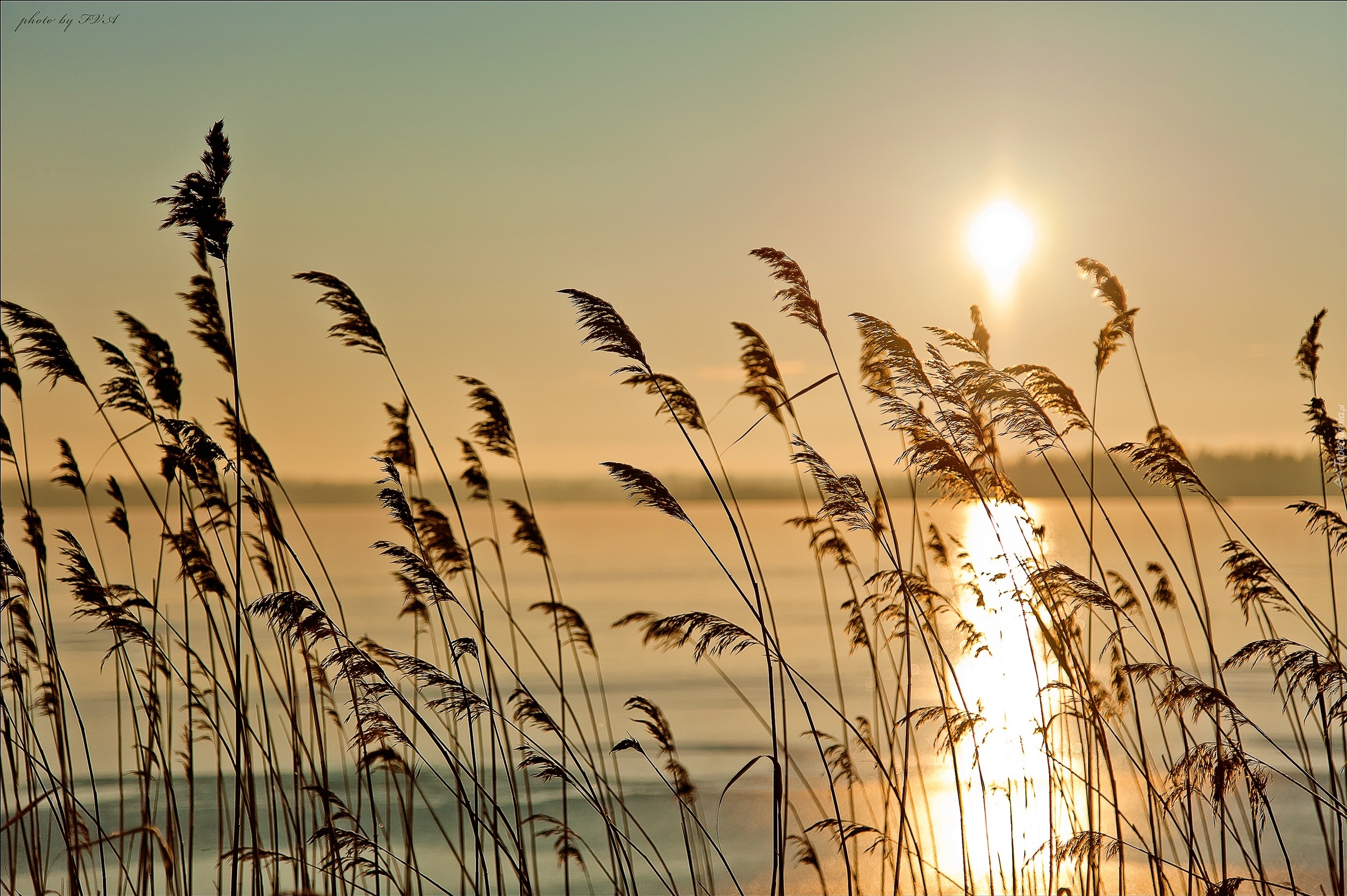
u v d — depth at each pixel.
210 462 6.58
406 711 9.30
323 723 7.03
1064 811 8.06
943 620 7.05
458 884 8.53
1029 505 6.45
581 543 87.00
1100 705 6.43
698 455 5.48
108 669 20.86
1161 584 7.50
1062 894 6.41
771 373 6.32
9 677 6.82
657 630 5.32
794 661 23.56
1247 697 15.14
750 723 16.61
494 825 5.77
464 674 7.61
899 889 7.73
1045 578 5.95
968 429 6.26
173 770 11.42
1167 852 8.16
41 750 6.73
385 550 5.75
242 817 6.33
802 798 11.66
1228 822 6.92
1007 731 7.17
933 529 8.05
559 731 6.23
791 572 52.09
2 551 6.51
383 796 10.55
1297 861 8.18
